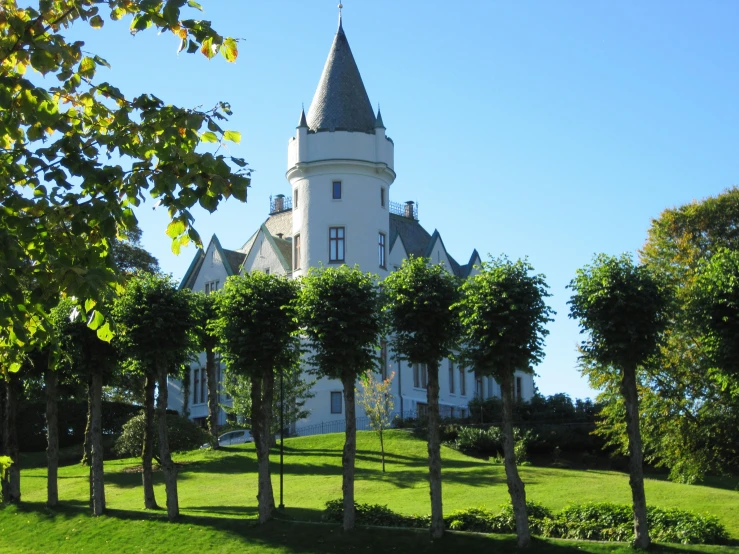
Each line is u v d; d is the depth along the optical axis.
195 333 32.75
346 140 55.44
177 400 66.62
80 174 11.62
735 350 24.47
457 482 36.38
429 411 26.39
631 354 23.80
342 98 56.75
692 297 26.38
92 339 31.80
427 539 25.22
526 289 24.72
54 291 11.39
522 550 23.55
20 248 10.83
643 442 34.22
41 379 36.16
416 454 44.16
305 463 42.72
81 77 12.88
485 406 56.09
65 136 11.61
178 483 39.62
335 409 53.88
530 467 40.72
